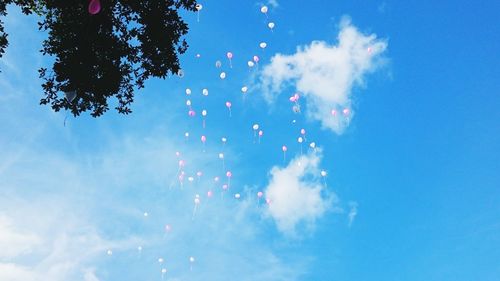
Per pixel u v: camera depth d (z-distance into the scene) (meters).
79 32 5.90
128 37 6.32
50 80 6.01
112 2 6.06
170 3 6.47
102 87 6.14
